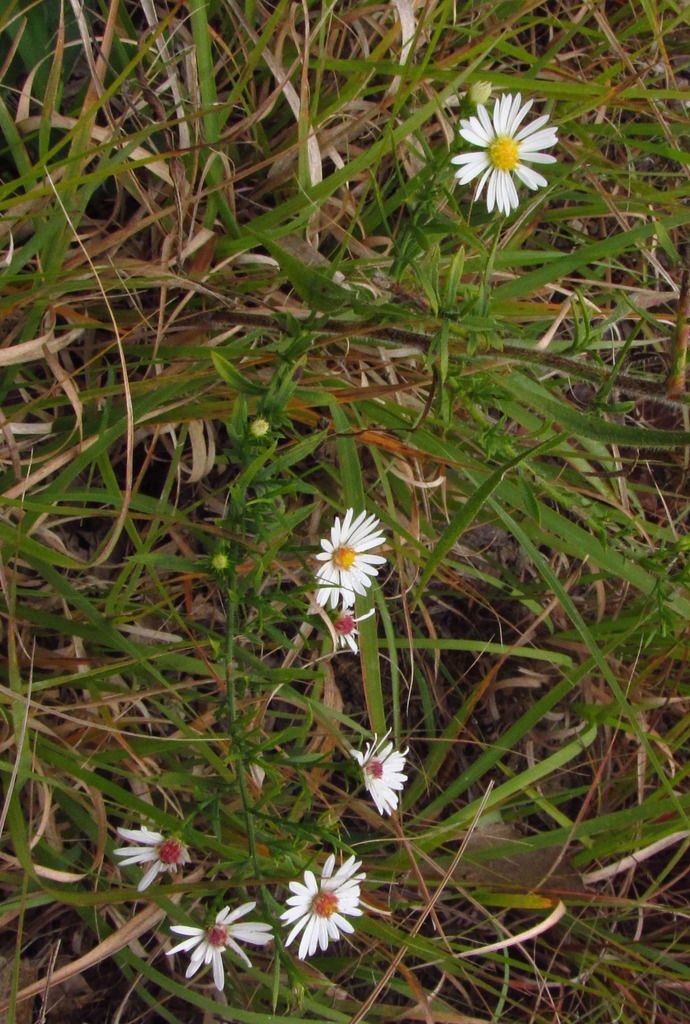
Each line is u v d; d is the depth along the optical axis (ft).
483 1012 2.04
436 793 2.07
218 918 1.71
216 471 1.97
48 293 1.81
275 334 1.90
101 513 1.79
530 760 2.06
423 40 1.94
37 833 1.82
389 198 1.98
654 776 2.10
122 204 1.91
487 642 2.04
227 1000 1.95
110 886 1.90
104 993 1.95
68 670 1.88
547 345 1.96
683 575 1.83
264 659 1.98
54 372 1.82
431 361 1.72
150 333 1.89
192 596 1.94
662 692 2.06
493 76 1.88
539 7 2.03
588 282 2.04
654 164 2.11
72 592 1.83
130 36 1.86
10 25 1.82
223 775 1.87
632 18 2.05
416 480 1.98
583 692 2.08
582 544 1.90
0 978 1.89
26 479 1.80
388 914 1.90
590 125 2.00
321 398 1.82
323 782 1.95
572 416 1.73
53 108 1.79
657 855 2.12
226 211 1.89
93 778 1.83
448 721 2.07
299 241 1.89
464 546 2.06
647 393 1.72
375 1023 1.99
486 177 1.73
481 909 1.96
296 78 1.93
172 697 1.92
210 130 1.86
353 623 1.85
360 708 2.04
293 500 1.97
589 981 2.05
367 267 1.89
